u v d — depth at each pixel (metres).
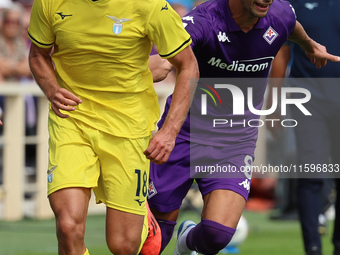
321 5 24.59
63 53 17.75
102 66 17.61
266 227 37.16
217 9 19.47
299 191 24.66
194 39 19.08
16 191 38.09
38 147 38.97
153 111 18.69
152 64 19.98
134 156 18.08
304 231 24.41
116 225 18.11
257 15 18.70
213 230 19.33
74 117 17.86
